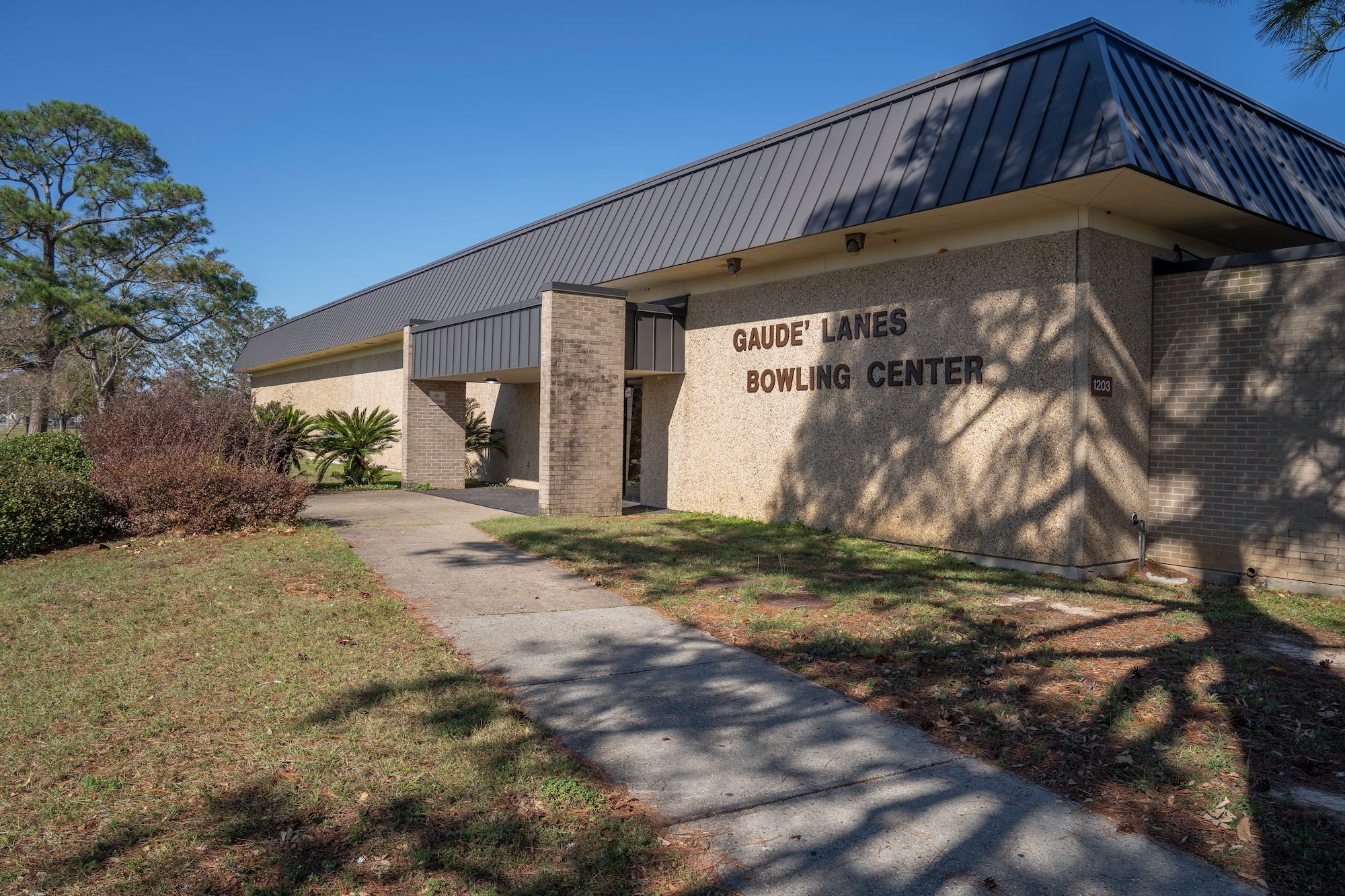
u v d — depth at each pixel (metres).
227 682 5.18
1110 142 7.76
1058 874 3.36
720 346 13.71
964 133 9.26
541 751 4.32
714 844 3.54
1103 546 9.22
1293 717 5.04
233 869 3.21
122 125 36.19
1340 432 8.44
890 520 10.97
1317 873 3.38
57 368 36.09
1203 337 9.43
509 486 19.73
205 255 41.25
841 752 4.50
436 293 20.97
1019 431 9.52
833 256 11.77
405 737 4.43
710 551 10.16
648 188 14.38
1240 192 9.00
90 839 3.41
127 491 10.82
